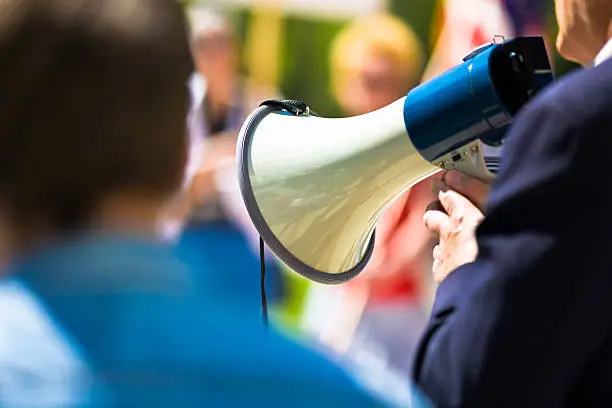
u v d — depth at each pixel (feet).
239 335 4.92
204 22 21.97
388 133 8.46
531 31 24.43
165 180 5.11
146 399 4.71
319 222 8.86
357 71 22.15
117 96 4.99
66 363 4.75
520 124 7.68
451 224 8.42
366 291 21.20
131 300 4.86
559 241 7.36
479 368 7.47
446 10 23.98
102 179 5.03
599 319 7.45
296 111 9.35
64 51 4.98
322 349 5.09
